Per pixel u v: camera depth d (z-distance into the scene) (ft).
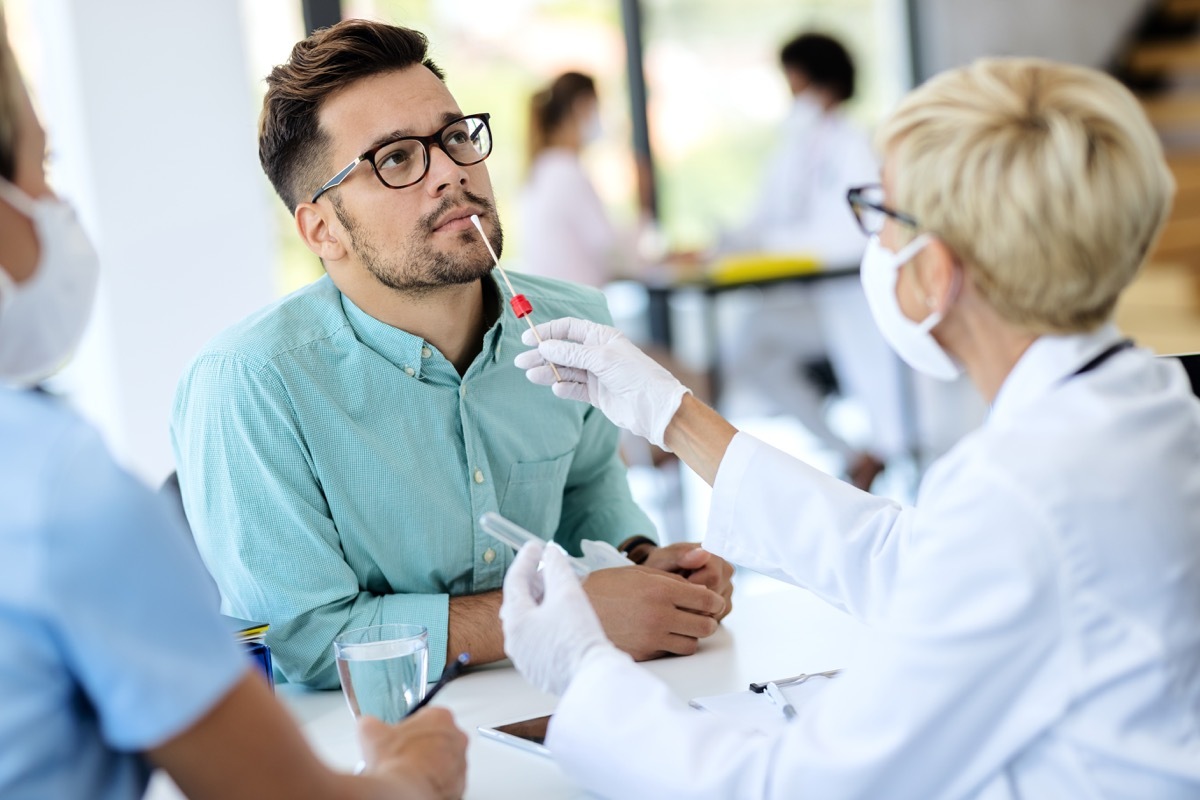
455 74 15.96
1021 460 3.00
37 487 2.40
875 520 4.28
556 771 3.71
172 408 5.18
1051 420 3.09
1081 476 2.96
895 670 3.04
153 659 2.49
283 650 4.81
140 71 10.90
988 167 3.03
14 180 2.77
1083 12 18.11
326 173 4.91
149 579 2.49
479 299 5.29
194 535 5.11
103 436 2.58
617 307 17.58
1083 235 3.00
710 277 15.14
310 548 4.85
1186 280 17.74
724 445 4.58
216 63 11.12
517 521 5.48
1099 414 3.07
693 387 15.37
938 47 17.78
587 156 16.94
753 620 5.12
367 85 4.87
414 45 5.02
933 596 3.02
